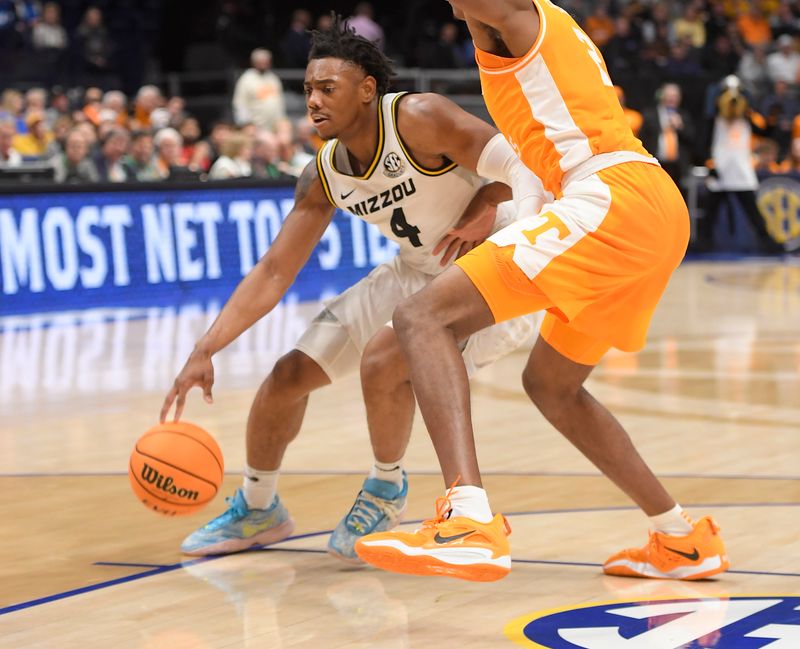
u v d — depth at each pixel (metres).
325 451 7.20
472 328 4.03
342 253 17.33
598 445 4.53
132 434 7.75
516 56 4.16
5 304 13.84
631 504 5.73
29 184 14.10
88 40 21.12
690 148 20.91
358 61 4.56
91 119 17.27
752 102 21.80
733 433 7.53
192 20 24.42
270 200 16.67
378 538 3.72
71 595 4.46
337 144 4.80
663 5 24.77
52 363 10.70
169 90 22.39
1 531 5.46
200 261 15.86
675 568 4.47
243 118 19.09
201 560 4.98
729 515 5.46
